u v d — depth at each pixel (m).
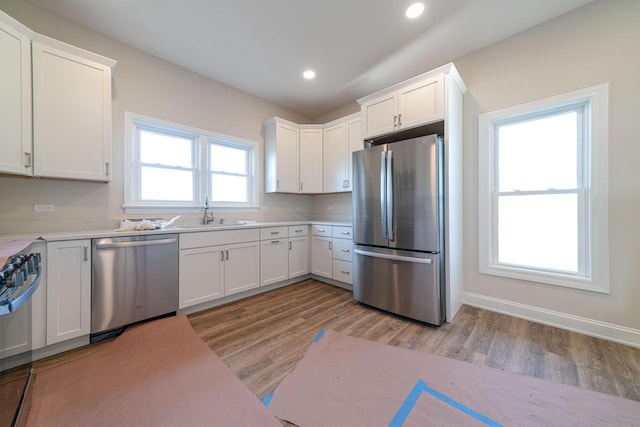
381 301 2.50
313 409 1.25
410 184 2.31
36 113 1.82
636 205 1.83
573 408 1.24
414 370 1.56
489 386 1.41
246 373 1.53
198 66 2.88
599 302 1.96
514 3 2.00
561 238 2.20
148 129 2.69
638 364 1.59
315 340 1.94
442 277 2.24
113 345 1.84
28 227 2.01
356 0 1.97
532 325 2.18
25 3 1.98
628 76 1.86
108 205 2.39
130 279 2.03
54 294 1.70
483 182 2.53
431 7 2.04
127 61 2.50
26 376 1.43
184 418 1.19
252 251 2.90
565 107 2.16
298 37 2.40
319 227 3.48
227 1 1.97
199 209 3.06
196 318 2.32
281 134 3.62
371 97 2.76
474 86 2.59
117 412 1.22
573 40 2.07
